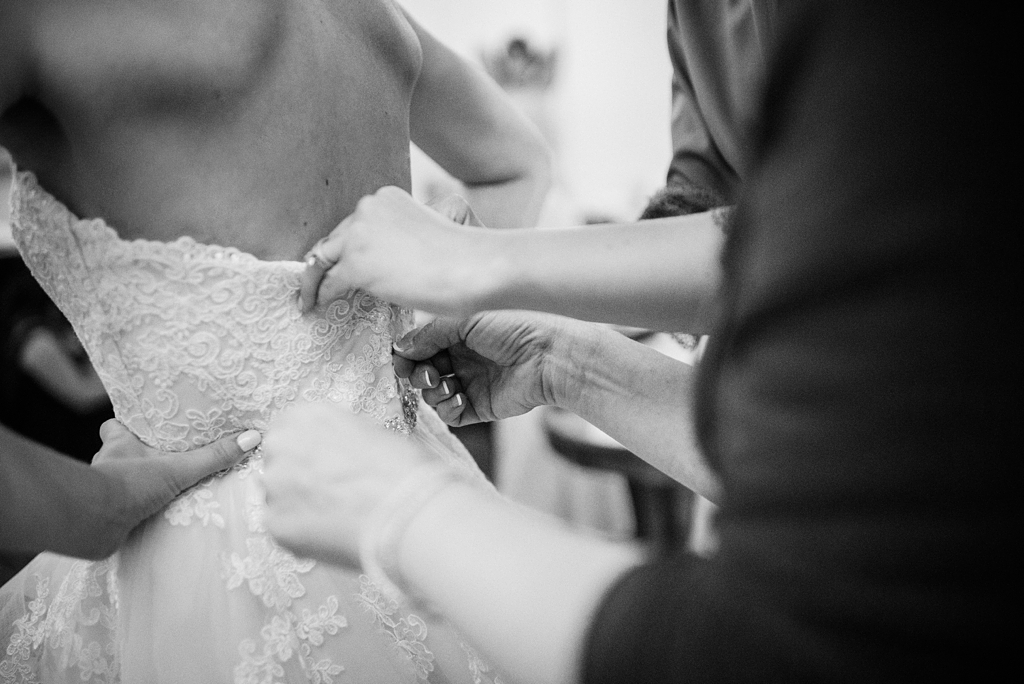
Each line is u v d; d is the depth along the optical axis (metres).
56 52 0.66
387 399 0.85
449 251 0.68
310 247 0.79
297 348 0.77
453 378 0.97
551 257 0.66
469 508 0.52
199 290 0.73
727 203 0.89
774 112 0.41
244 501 0.79
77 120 0.69
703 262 0.63
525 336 0.91
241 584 0.77
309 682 0.78
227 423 0.79
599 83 3.26
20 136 0.72
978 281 0.34
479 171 1.14
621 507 2.64
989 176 0.34
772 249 0.39
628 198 3.21
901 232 0.35
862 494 0.35
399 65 0.91
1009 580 0.33
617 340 0.90
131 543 0.80
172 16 0.70
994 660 0.33
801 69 0.39
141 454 0.81
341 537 0.54
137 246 0.72
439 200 0.94
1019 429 0.33
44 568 0.92
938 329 0.34
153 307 0.74
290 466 0.57
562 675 0.45
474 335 0.91
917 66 0.36
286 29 0.76
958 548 0.34
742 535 0.39
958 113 0.35
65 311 0.78
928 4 0.36
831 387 0.36
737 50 0.83
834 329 0.36
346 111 0.82
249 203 0.75
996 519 0.33
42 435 2.32
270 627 0.77
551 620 0.47
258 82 0.74
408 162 0.94
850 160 0.36
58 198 0.74
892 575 0.34
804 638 0.36
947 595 0.34
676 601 0.42
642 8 3.20
